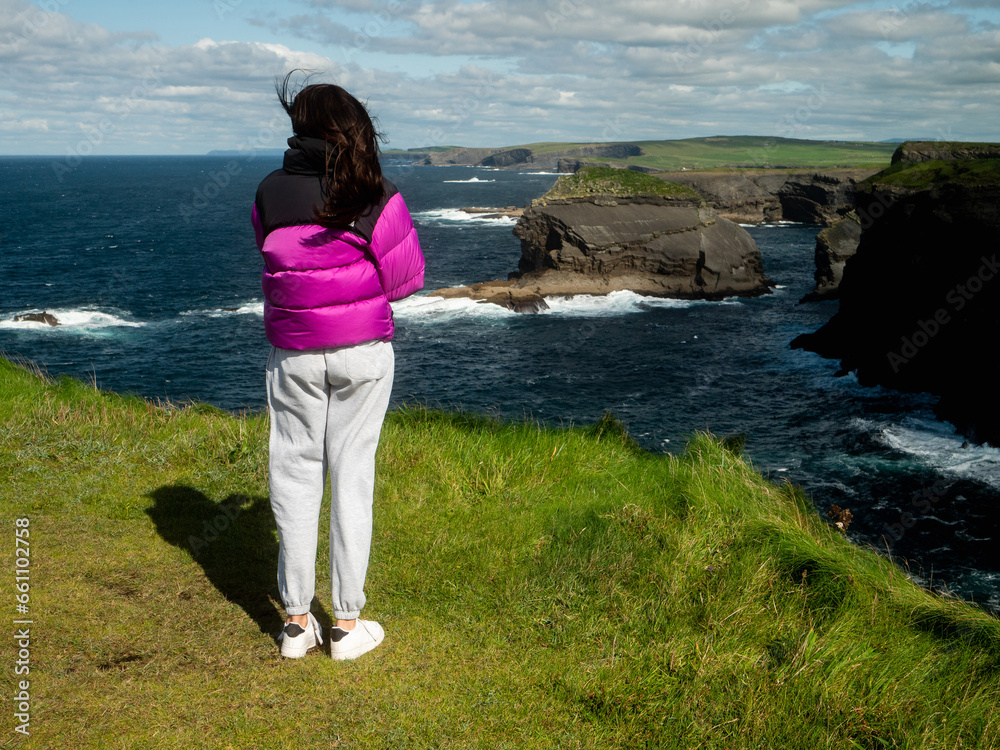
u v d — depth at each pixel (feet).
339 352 6.82
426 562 9.77
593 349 116.37
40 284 161.58
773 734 6.61
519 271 173.78
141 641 7.35
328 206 6.31
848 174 342.03
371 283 6.73
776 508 12.24
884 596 9.18
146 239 252.21
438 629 8.13
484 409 85.25
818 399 87.10
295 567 7.19
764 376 99.14
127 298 149.07
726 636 8.11
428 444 14.89
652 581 9.39
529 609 8.70
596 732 6.52
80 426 15.28
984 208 76.23
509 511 11.93
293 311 6.60
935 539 49.42
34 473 12.42
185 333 121.60
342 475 7.19
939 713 6.96
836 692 7.13
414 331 128.26
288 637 7.26
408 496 12.32
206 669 6.97
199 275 179.01
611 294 158.30
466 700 6.82
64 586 8.37
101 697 6.37
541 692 7.06
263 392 92.02
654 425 78.28
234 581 8.86
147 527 10.37
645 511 11.42
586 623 8.42
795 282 183.62
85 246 229.86
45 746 5.69
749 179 370.94
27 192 499.92
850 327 103.60
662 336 125.80
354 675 7.10
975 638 8.36
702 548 10.23
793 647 7.88
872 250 96.89
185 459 13.78
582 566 9.69
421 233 281.54
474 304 149.18
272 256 6.50
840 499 56.75
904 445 69.05
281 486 7.20
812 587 9.24
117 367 101.24
